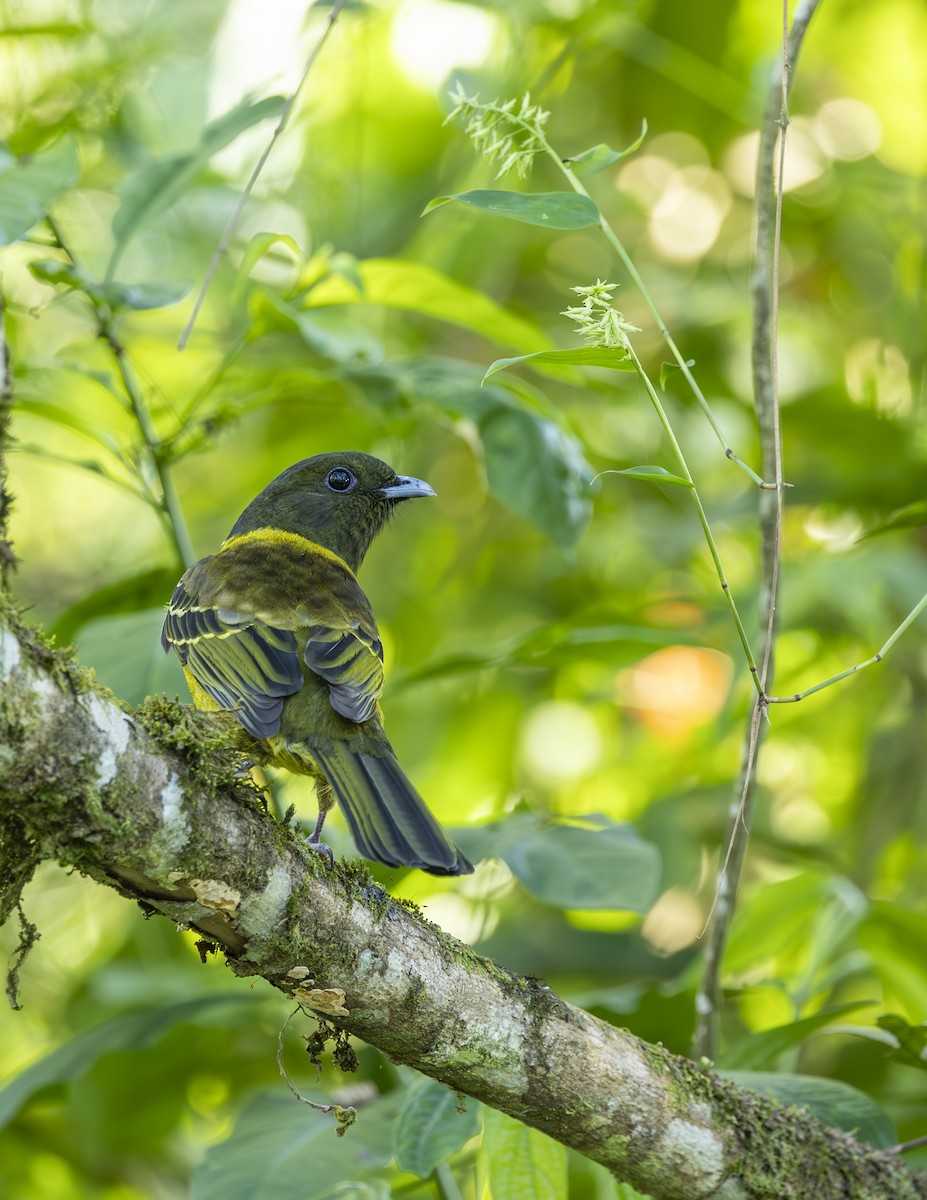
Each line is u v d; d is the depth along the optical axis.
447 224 12.80
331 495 9.51
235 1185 7.26
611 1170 6.23
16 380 8.52
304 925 5.39
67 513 14.32
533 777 13.48
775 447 6.30
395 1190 8.33
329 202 12.89
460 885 11.31
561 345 13.28
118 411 12.77
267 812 5.36
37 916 12.57
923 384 12.50
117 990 10.87
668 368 6.01
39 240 8.30
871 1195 6.33
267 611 7.33
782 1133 6.32
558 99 12.84
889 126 13.74
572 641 8.73
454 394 9.16
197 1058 10.22
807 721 12.66
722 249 13.77
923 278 12.67
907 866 12.08
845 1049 10.11
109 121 10.29
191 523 14.08
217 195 13.05
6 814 4.96
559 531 9.02
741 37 13.63
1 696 4.55
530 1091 5.91
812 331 13.65
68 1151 11.37
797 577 10.88
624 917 11.73
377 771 6.78
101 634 8.17
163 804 4.97
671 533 12.62
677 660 12.17
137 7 12.07
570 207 6.03
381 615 13.68
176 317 13.17
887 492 11.39
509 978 5.89
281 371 9.10
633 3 11.35
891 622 11.91
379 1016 5.64
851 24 13.72
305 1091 8.16
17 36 9.91
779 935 9.22
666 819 12.19
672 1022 8.36
